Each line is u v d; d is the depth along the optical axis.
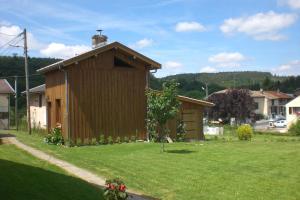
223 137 34.31
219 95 66.81
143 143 24.67
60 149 21.70
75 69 24.00
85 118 24.14
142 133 25.86
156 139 25.73
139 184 13.56
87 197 10.78
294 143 25.52
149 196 12.21
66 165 16.48
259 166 16.41
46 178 12.02
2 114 44.31
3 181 10.60
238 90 66.88
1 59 63.06
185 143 25.14
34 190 10.32
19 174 11.91
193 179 14.24
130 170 15.68
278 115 98.75
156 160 17.92
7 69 62.66
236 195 12.36
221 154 19.66
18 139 26.47
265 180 14.10
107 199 9.79
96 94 24.52
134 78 25.69
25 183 10.87
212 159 18.12
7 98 44.66
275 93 107.69
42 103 32.97
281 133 47.78
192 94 88.75
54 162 17.05
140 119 25.80
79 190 11.33
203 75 166.25
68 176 13.39
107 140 24.66
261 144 24.73
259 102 99.88
